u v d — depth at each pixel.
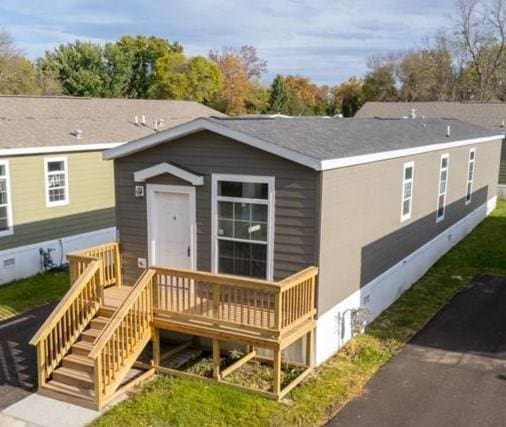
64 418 8.75
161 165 11.21
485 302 13.98
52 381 9.65
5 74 47.72
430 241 16.91
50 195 17.41
